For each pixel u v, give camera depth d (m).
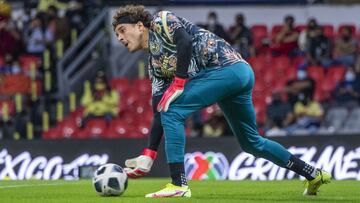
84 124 44.50
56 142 34.06
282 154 17.75
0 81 47.69
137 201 16.14
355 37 51.69
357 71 46.56
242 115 17.45
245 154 32.38
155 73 17.61
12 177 33.91
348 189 21.09
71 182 26.22
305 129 42.31
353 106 44.03
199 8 54.78
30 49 50.16
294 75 47.22
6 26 50.00
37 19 50.38
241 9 55.19
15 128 44.69
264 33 51.56
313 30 48.66
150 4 53.06
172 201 16.00
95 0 53.06
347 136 32.34
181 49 16.30
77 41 48.31
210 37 16.97
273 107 42.78
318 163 32.44
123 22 17.22
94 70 49.69
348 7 54.88
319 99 45.56
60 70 47.19
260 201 16.53
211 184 24.77
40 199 17.58
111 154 33.88
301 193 19.34
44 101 47.22
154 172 33.03
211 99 16.89
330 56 48.47
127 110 45.34
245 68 17.03
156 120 18.16
